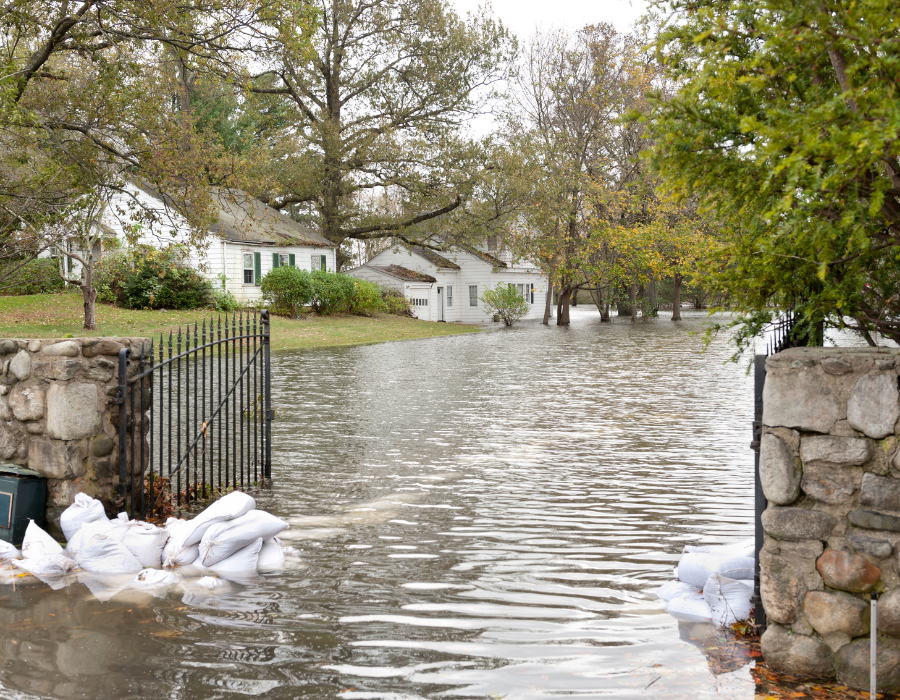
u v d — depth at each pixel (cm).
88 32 1652
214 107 4331
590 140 4981
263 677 420
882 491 402
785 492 423
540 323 5247
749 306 524
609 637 473
